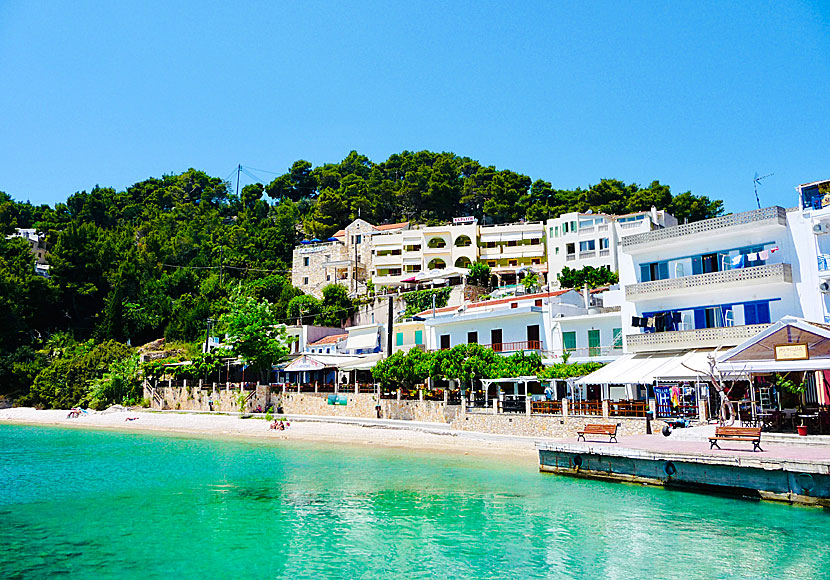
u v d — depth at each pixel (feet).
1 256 350.64
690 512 74.08
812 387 116.98
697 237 143.02
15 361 285.84
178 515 78.18
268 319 233.35
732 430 85.76
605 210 392.06
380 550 63.00
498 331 189.16
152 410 239.91
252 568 58.03
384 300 306.14
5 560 60.49
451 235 370.12
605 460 95.40
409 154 573.74
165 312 345.31
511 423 139.23
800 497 74.38
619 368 126.62
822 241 126.62
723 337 132.46
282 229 451.94
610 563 58.13
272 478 104.01
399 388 181.16
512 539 65.92
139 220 517.96
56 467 119.44
